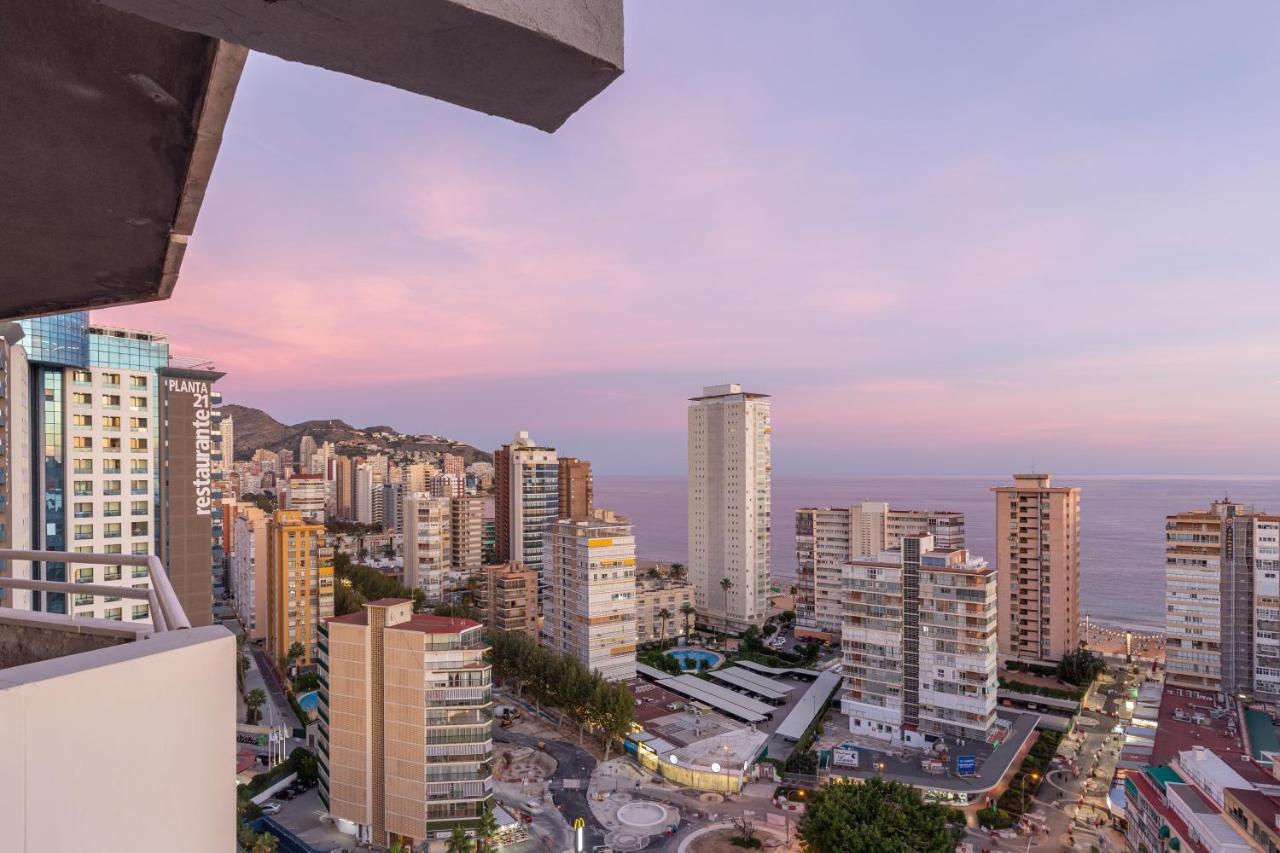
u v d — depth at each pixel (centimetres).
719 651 11650
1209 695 8844
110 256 574
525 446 16888
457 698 5394
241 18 237
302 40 255
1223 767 4797
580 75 282
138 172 449
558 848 5556
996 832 5856
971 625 7262
